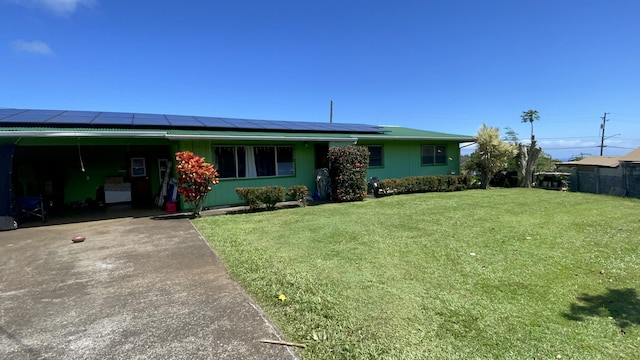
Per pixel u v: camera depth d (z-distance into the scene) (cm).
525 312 297
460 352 235
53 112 984
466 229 614
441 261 434
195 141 898
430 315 288
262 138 923
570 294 336
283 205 963
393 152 1352
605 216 737
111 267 416
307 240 545
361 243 522
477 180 1533
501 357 230
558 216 739
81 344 240
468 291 340
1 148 688
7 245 540
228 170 955
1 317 284
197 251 485
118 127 870
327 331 260
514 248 493
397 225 653
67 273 396
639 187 1236
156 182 1179
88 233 624
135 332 256
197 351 230
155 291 338
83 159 1095
